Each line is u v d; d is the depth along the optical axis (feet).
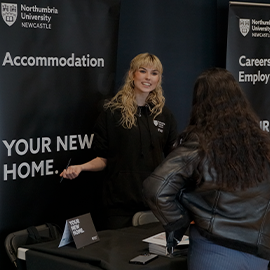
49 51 9.17
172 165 5.30
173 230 5.38
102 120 9.17
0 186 8.71
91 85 9.93
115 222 9.07
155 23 12.21
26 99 8.93
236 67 12.19
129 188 9.00
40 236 7.87
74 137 9.78
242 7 12.12
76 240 6.48
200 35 13.11
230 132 5.17
